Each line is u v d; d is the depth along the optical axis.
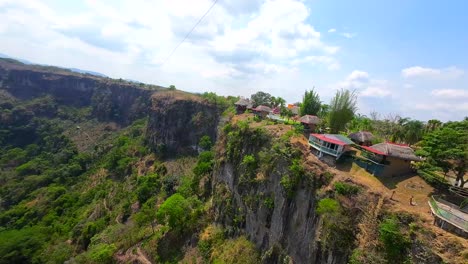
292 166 38.25
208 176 68.25
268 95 102.31
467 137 29.44
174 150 109.19
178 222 52.84
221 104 108.50
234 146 56.16
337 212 30.09
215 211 54.62
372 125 64.12
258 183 45.56
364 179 34.09
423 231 24.27
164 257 49.06
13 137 163.00
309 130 55.34
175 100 117.94
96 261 49.31
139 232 57.53
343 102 55.69
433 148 32.09
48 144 157.25
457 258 21.34
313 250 31.89
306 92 69.00
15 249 59.41
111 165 108.44
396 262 24.47
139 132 149.62
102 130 178.75
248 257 41.16
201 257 45.94
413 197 29.78
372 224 27.69
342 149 38.47
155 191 76.56
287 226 37.81
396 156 34.50
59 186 103.00
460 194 29.30
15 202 99.06
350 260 26.95
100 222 66.06
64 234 67.94
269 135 49.03
